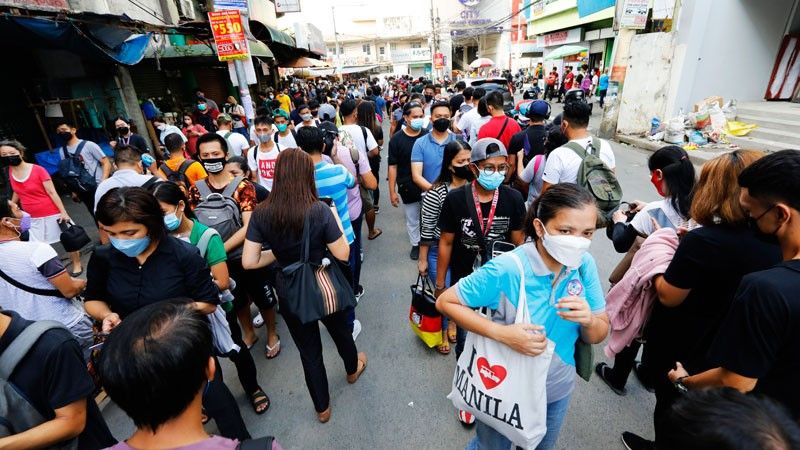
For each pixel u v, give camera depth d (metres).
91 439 1.54
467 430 2.47
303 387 2.91
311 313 2.15
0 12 4.27
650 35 9.71
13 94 6.70
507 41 40.44
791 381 1.13
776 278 1.10
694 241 1.55
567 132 3.13
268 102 12.98
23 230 2.80
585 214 1.26
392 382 2.90
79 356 1.37
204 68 13.09
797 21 9.87
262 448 0.96
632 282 1.99
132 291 1.91
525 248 1.43
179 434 0.99
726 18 9.62
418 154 4.07
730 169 1.44
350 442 2.43
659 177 2.18
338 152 3.88
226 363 3.22
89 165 5.14
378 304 3.93
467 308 1.47
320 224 2.19
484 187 2.25
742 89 10.44
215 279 2.38
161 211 1.85
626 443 2.27
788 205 1.10
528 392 1.37
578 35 21.31
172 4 9.66
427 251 2.89
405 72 53.09
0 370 1.26
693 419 0.77
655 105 10.11
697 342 1.64
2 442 1.23
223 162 2.95
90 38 5.33
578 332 1.53
